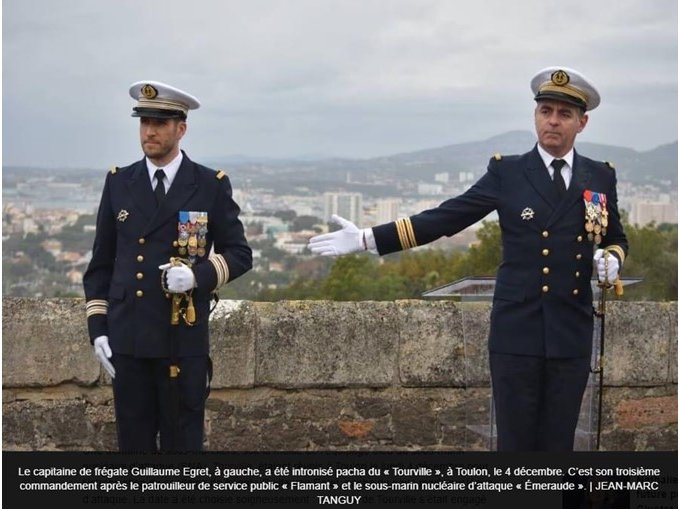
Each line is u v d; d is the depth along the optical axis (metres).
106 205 4.57
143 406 4.49
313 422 5.64
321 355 5.61
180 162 4.53
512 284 4.51
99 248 4.59
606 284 4.48
